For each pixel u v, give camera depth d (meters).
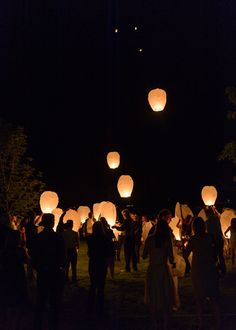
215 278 7.30
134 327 7.68
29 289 11.36
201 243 7.39
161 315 8.30
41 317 7.07
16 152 21.50
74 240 12.39
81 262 17.41
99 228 8.65
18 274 7.04
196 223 7.52
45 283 7.07
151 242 7.50
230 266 14.62
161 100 13.08
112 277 12.84
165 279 7.34
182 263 7.89
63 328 7.75
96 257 8.53
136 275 13.58
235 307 8.88
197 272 7.30
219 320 7.26
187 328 7.47
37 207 21.73
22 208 21.41
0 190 21.47
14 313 7.32
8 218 7.43
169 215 8.02
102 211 15.40
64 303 9.77
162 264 7.37
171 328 7.48
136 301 9.77
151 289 7.38
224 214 15.09
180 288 10.83
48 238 7.15
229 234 14.95
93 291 8.62
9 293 6.95
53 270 7.09
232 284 11.38
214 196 15.95
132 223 14.49
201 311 7.32
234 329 7.37
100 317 8.37
